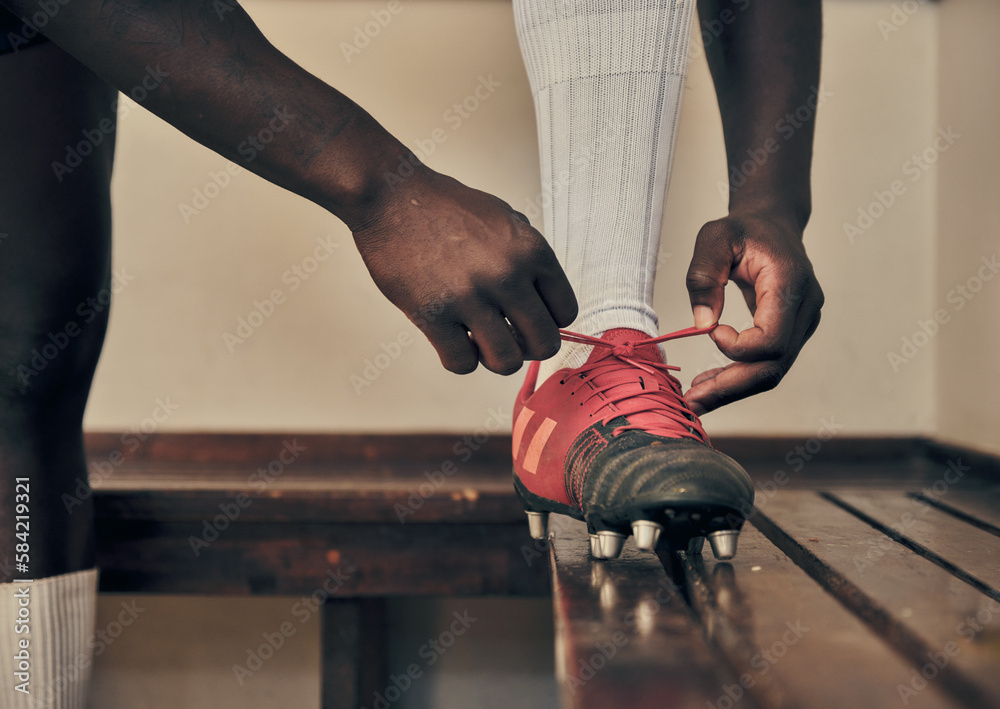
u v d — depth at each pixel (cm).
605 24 61
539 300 53
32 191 78
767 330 59
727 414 161
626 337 64
